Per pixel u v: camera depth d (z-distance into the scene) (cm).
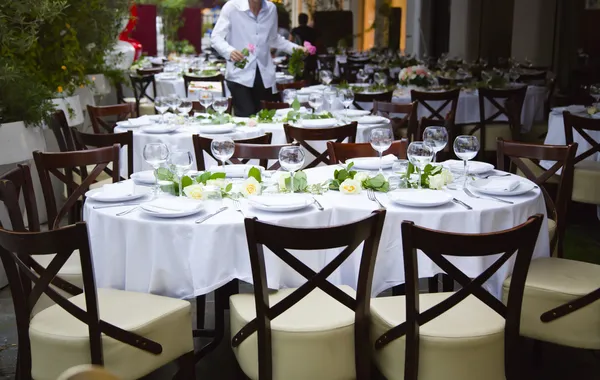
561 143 571
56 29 555
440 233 218
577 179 494
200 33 1650
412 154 311
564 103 1074
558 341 277
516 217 288
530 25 1173
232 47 648
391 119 643
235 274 266
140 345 245
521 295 235
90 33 618
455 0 1445
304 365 241
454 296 230
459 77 899
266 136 428
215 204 291
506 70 1047
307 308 258
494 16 1362
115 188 318
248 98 678
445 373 238
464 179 322
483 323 246
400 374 246
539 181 371
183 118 557
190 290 269
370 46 1761
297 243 222
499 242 221
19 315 251
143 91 941
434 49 1608
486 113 768
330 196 305
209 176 321
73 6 593
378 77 838
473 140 311
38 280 235
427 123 570
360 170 366
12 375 309
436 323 245
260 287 231
